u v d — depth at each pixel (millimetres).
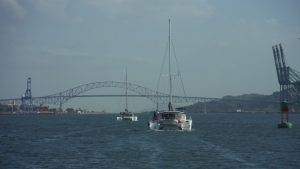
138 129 123875
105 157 57375
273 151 64312
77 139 86750
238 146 71375
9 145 74250
